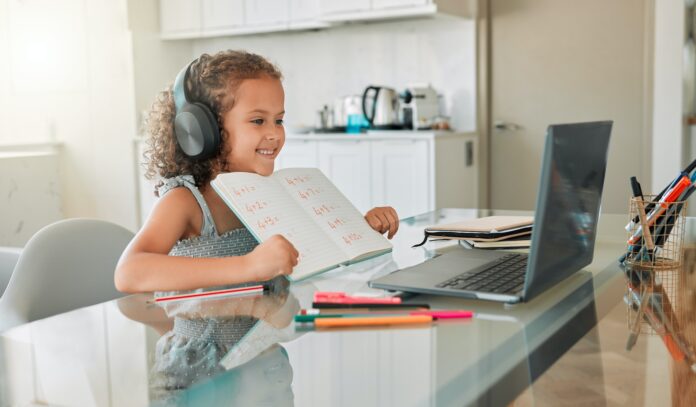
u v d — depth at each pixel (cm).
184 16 457
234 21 441
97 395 64
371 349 75
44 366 71
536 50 394
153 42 465
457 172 386
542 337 78
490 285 95
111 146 469
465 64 406
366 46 433
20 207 440
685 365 69
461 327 82
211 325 85
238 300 96
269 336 80
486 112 405
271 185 117
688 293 97
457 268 106
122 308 95
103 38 465
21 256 129
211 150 124
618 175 383
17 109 502
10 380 68
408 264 117
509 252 121
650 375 67
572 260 100
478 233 127
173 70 479
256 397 62
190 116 122
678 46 362
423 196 366
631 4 371
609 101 381
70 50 477
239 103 122
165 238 112
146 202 462
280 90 127
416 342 77
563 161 90
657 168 372
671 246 122
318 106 452
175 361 73
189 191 122
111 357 74
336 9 393
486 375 67
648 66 369
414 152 366
